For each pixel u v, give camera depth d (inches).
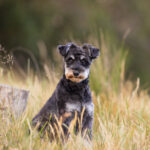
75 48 313.1
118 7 1185.4
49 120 296.4
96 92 395.9
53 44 994.7
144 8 1213.7
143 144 276.1
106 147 266.2
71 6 1085.1
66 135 289.1
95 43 422.0
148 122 334.6
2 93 324.2
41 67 566.6
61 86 304.3
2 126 290.4
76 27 1031.0
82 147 266.7
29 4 1040.2
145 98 436.5
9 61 358.6
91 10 1092.5
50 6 1053.8
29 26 989.2
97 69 410.0
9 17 1002.1
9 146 259.3
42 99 350.9
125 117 335.3
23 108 335.6
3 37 992.9
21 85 417.1
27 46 960.9
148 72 1083.9
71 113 298.7
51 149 259.6
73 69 294.2
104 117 337.1
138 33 1154.0
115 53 455.5
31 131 274.1
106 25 1055.0
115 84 420.8
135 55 1093.1
